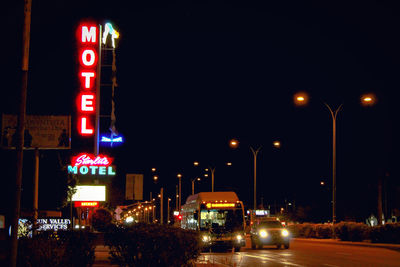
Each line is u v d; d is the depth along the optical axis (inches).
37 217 692.1
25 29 500.7
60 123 989.8
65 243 558.6
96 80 1991.9
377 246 1449.3
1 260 506.0
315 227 2016.5
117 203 2847.0
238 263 915.4
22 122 485.4
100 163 1855.3
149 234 487.5
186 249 503.2
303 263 931.3
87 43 2018.9
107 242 507.8
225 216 1347.2
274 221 1501.0
